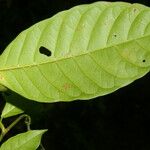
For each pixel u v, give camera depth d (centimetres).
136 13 29
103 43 30
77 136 112
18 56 31
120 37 30
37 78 31
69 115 113
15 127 99
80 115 115
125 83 29
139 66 29
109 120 119
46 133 109
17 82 31
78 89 30
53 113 108
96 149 114
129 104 121
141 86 121
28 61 31
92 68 30
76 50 30
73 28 31
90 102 116
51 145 109
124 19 30
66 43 31
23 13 118
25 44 31
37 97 31
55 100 30
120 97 122
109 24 30
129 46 29
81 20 30
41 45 31
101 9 30
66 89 30
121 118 120
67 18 31
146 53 29
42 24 31
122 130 120
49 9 119
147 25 29
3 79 31
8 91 36
